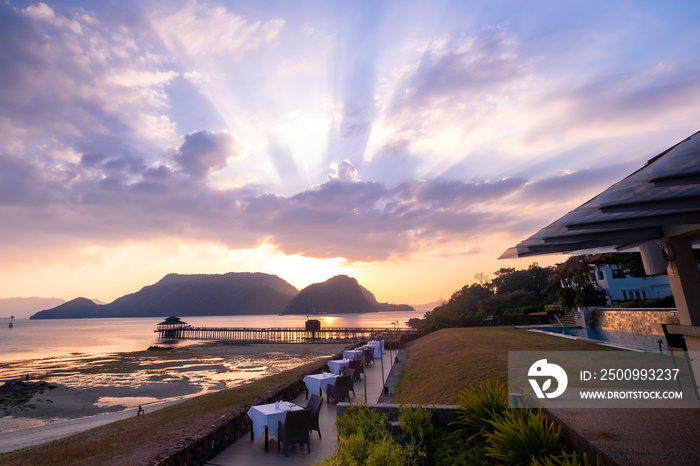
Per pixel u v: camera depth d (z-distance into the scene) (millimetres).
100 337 113125
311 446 7766
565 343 16453
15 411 23250
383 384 15219
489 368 11133
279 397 10758
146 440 8961
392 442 5594
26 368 43750
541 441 4430
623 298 34406
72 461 7668
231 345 70062
